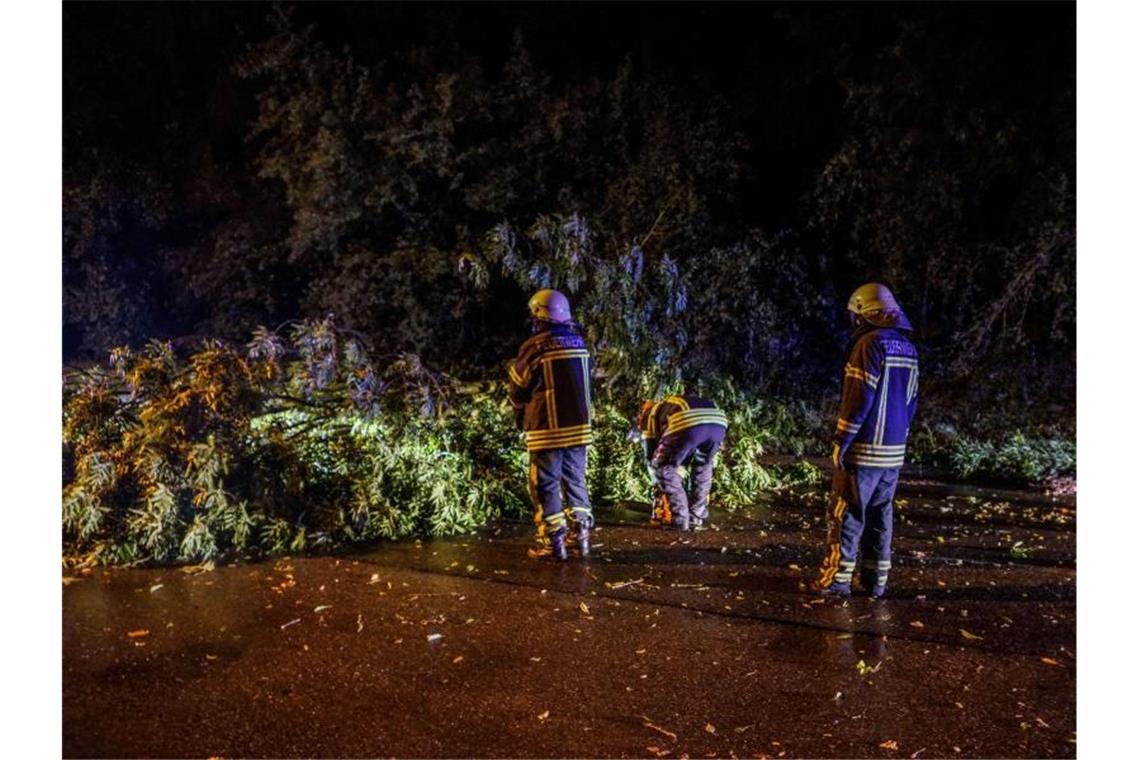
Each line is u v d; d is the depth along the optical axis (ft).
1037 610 18.75
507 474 26.23
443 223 50.29
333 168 48.34
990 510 27.91
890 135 44.88
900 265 45.98
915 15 45.60
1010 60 44.98
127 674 14.66
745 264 41.55
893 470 18.72
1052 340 44.83
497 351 48.62
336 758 12.47
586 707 14.12
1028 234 43.68
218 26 59.72
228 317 56.24
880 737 13.44
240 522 21.27
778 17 48.57
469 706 14.05
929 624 17.87
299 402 25.20
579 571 20.74
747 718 13.91
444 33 52.65
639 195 46.73
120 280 58.80
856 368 18.26
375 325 49.55
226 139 59.62
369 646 16.16
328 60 49.49
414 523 23.72
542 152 49.55
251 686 14.44
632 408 31.19
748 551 22.62
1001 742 13.35
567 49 53.93
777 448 37.73
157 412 21.49
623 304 33.14
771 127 51.11
